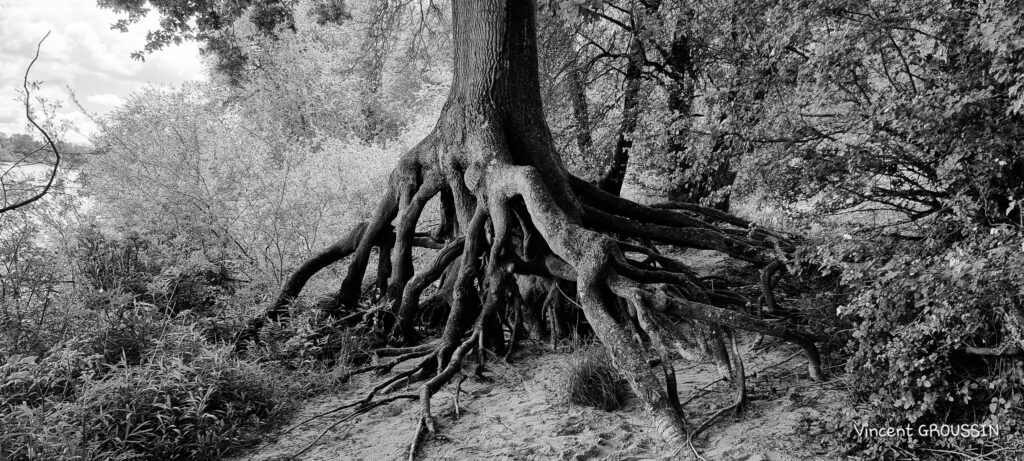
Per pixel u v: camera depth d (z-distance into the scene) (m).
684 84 10.16
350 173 13.38
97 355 4.98
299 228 10.65
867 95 4.55
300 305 7.62
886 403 3.74
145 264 7.71
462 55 7.54
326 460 4.53
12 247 6.53
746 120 6.26
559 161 7.70
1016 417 3.48
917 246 3.96
